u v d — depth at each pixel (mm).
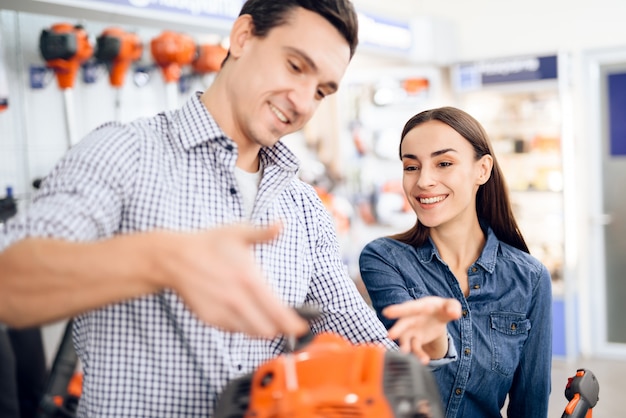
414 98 5906
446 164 1759
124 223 1061
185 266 691
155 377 1070
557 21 6031
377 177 6035
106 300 732
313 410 825
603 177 6004
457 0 6414
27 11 3045
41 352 1885
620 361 5848
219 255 691
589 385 1645
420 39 5891
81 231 896
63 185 949
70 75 3309
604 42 5871
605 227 6016
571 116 5727
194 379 1081
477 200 1925
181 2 3426
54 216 862
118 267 712
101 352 1074
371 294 1865
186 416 1081
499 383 1797
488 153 1828
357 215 6039
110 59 3514
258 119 1104
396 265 1850
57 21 3588
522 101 5980
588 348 6070
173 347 1073
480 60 5828
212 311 693
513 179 6016
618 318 6055
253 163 1247
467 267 1867
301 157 5957
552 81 5551
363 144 6012
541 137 5922
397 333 1055
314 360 902
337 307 1344
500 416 1849
